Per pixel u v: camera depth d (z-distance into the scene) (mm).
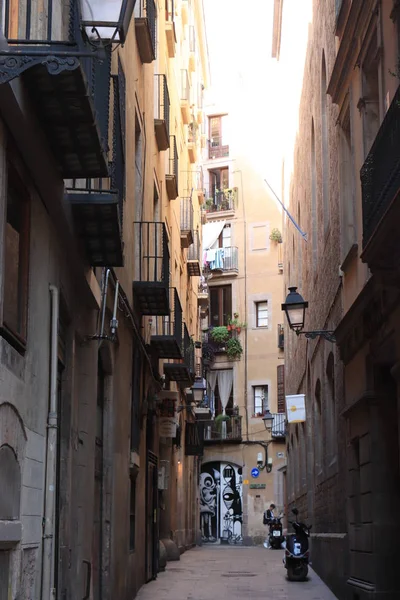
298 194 25906
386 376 12320
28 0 6559
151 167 17891
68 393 9430
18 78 6195
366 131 12617
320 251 18797
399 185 8641
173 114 25953
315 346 20312
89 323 10867
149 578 18500
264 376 44250
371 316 11812
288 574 19031
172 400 21516
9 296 6652
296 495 29750
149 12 15883
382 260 9562
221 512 43938
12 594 6453
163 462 24500
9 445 6383
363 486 12766
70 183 9297
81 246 9391
